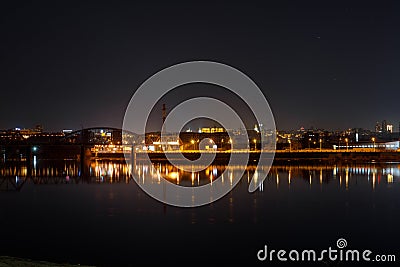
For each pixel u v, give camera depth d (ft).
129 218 191.11
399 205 220.23
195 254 133.90
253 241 148.77
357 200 238.68
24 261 96.58
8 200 254.68
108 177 402.72
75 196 268.62
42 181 366.43
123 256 132.26
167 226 173.27
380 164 564.71
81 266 95.96
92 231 165.99
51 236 158.51
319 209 210.18
